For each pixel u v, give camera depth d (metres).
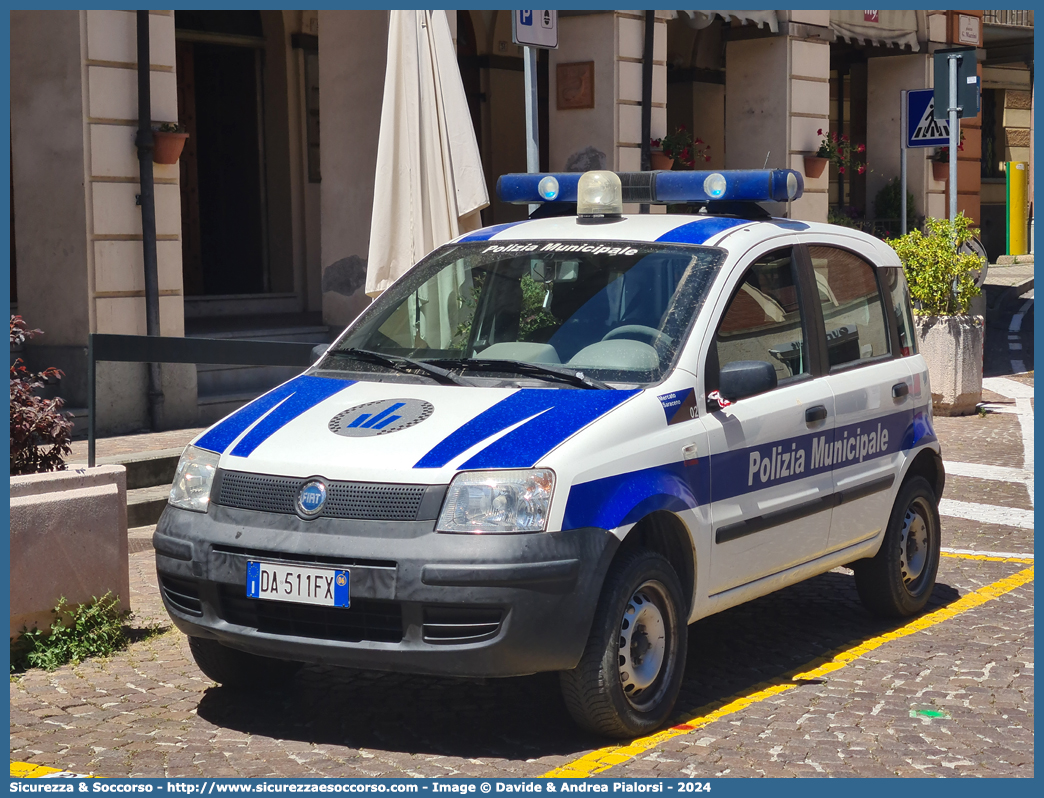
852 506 6.15
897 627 6.61
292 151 17.41
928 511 6.86
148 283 11.76
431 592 4.41
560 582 4.48
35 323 11.77
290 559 4.62
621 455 4.77
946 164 22.73
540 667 4.52
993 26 25.16
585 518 4.58
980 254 14.46
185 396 11.83
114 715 5.16
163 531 4.98
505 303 5.67
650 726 4.90
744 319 5.57
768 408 5.54
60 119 11.47
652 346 5.24
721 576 5.27
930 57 22.22
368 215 13.22
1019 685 5.64
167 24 11.90
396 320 5.88
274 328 13.75
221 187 17.66
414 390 5.21
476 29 19.64
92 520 6.07
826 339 6.12
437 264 6.04
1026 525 9.16
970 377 14.30
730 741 4.89
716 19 22.72
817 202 19.11
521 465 4.55
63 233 11.55
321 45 13.26
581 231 5.93
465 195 9.38
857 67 23.33
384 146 9.33
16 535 5.76
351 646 4.54
